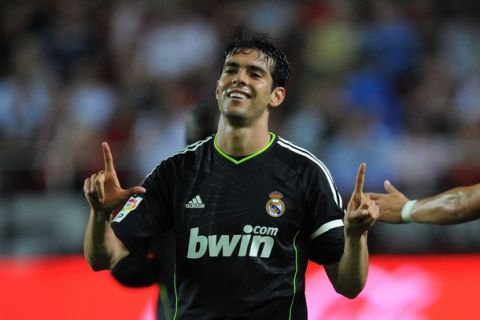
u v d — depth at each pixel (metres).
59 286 25.64
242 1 42.00
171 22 40.69
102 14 41.03
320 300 24.39
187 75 39.31
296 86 38.53
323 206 14.16
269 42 14.56
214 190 14.14
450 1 42.03
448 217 15.77
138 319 24.97
